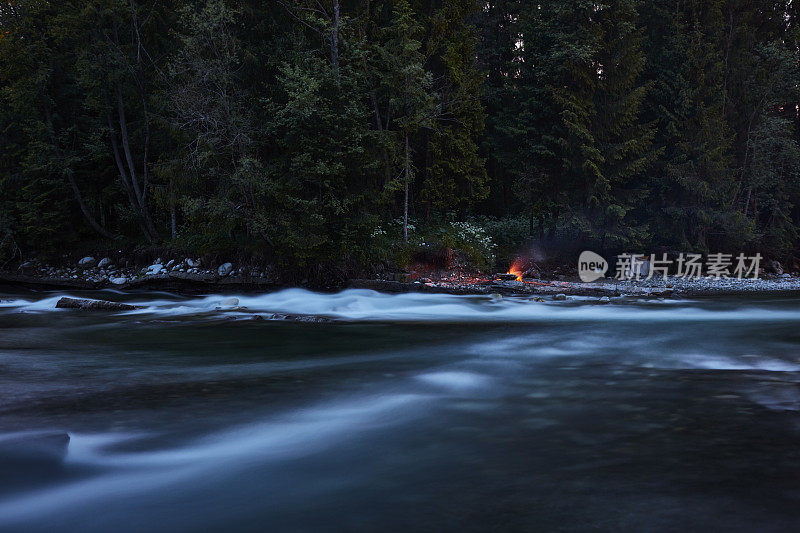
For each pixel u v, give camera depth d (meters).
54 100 27.98
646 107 30.66
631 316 14.24
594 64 26.59
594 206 27.83
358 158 21.75
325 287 22.64
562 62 26.61
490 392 5.74
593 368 7.04
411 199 28.55
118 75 26.19
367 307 17.66
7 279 25.50
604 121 27.27
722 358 7.71
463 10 25.81
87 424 4.61
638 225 30.78
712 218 29.20
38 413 4.96
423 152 27.58
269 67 23.16
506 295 20.56
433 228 26.94
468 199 27.41
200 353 8.59
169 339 10.23
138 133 28.06
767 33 33.59
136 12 27.05
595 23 26.39
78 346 9.38
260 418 4.81
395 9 23.83
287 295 21.23
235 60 21.98
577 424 4.43
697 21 29.62
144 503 3.03
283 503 2.99
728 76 31.42
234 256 24.23
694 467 3.36
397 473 3.43
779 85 30.94
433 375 6.70
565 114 26.44
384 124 26.48
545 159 28.08
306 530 2.64
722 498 2.88
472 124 26.80
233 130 21.53
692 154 29.33
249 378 6.61
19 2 26.12
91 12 25.44
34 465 3.62
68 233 28.75
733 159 30.94
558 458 3.61
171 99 23.30
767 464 3.39
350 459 3.71
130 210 28.12
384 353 8.53
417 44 22.58
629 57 26.56
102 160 29.25
